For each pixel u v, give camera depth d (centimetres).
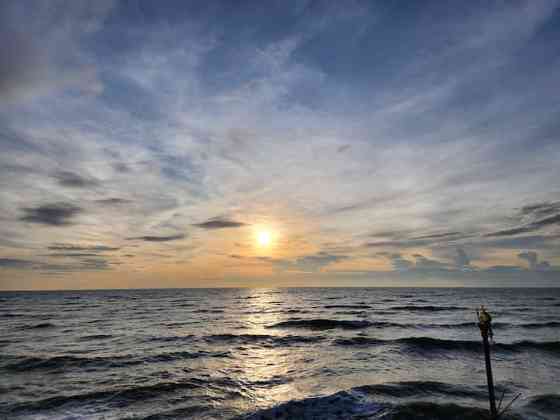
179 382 1327
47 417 997
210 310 5344
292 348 2067
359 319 3697
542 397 1110
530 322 3284
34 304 7388
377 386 1214
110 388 1259
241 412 1021
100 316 4291
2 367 1584
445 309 5203
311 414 970
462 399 1100
